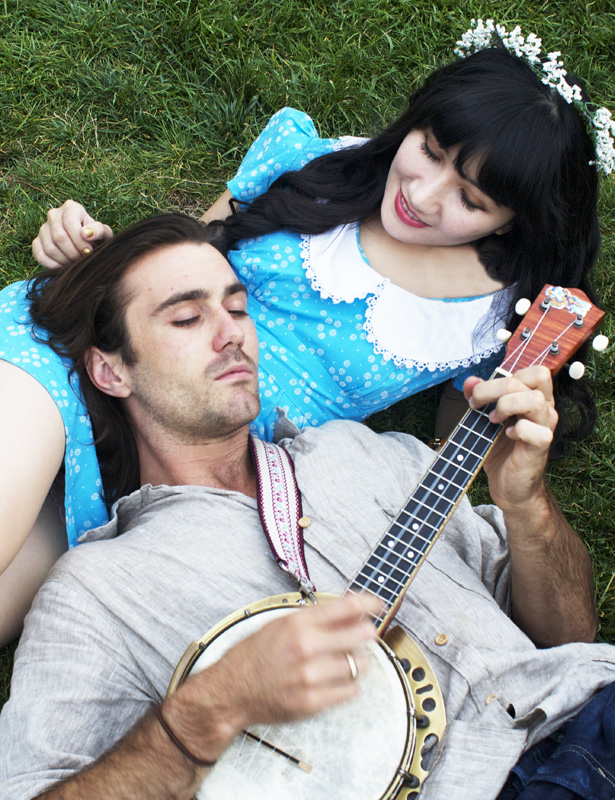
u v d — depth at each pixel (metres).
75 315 1.91
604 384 2.77
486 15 3.18
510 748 1.60
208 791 1.39
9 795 1.43
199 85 2.99
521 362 1.71
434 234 2.18
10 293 2.05
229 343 1.88
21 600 1.95
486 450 1.63
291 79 3.00
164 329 1.86
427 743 1.50
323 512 1.82
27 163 2.84
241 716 1.28
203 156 2.95
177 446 1.93
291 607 1.54
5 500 1.71
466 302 2.30
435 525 1.58
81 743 1.52
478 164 2.00
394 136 2.21
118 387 1.93
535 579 1.78
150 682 1.63
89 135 2.91
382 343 2.29
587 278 2.45
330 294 2.24
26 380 1.84
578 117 2.11
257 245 2.35
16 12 2.93
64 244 2.09
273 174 2.41
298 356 2.33
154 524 1.78
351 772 1.42
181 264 1.90
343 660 1.24
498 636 1.73
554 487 2.64
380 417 2.76
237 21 3.01
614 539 2.54
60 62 2.91
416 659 1.54
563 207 2.18
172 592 1.67
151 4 3.01
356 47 3.08
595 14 3.23
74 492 1.95
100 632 1.62
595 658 1.76
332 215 2.28
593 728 1.60
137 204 2.84
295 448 2.03
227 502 1.82
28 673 1.57
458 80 2.04
